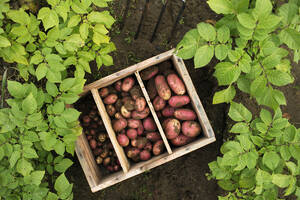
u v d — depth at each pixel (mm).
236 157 937
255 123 1020
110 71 1423
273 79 886
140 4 1404
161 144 1264
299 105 1469
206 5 1414
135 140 1270
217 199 1480
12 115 932
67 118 969
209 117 1465
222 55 871
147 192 1480
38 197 999
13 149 956
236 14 853
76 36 971
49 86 969
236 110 1007
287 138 952
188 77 1201
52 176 1362
